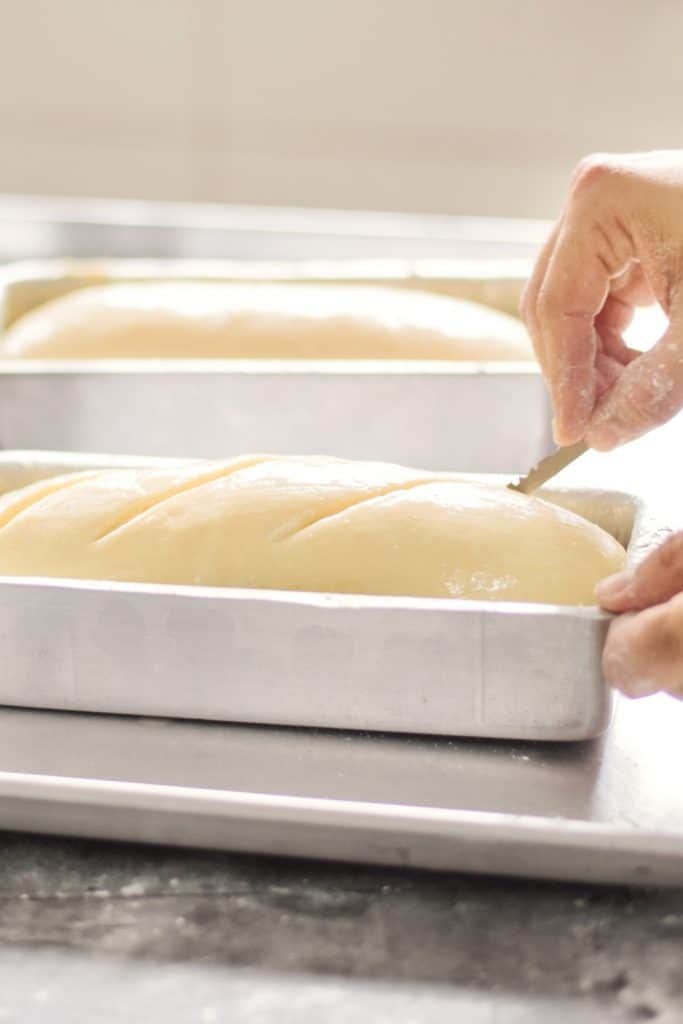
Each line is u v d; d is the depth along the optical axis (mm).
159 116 2139
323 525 781
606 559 773
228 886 604
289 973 540
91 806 604
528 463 1230
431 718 700
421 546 763
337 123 2164
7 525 831
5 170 2154
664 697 774
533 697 687
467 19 2107
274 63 2119
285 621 699
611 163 852
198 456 1226
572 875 582
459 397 1214
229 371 1202
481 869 587
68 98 2117
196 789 604
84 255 2035
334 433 1222
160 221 2041
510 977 538
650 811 644
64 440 1219
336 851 594
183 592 708
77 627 723
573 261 855
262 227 2061
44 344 1462
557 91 2152
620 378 818
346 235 2047
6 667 736
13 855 629
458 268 1648
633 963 546
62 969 541
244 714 719
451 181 2207
